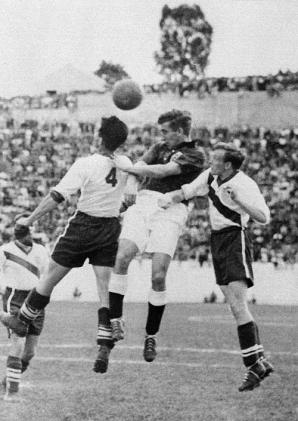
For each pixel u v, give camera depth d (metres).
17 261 7.44
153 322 6.42
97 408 6.98
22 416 6.62
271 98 25.86
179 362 9.80
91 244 6.26
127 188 6.31
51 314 15.76
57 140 25.89
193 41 36.47
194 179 6.48
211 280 20.17
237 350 11.03
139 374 8.83
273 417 6.72
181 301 20.14
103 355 6.18
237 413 6.86
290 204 23.78
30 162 25.30
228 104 26.14
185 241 21.72
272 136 25.47
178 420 6.55
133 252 6.26
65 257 6.27
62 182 6.14
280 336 12.96
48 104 26.64
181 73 36.78
